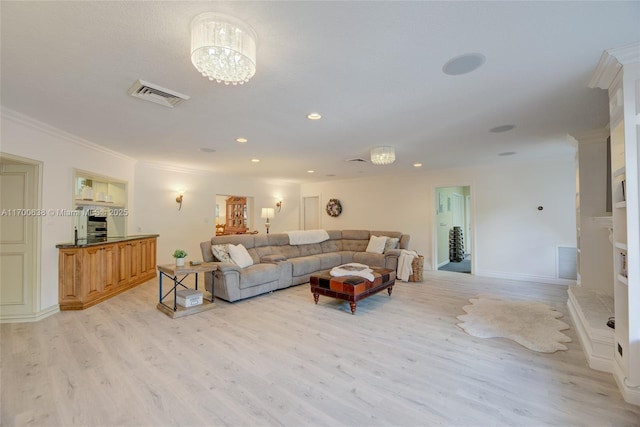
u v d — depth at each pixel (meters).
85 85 2.32
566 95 2.50
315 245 6.39
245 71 1.68
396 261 5.68
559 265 5.14
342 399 1.95
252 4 1.43
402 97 2.54
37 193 3.37
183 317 3.49
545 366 2.37
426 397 1.97
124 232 5.14
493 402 1.92
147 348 2.68
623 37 1.70
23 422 1.73
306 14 1.49
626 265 2.06
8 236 3.31
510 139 3.89
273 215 7.73
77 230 3.99
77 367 2.34
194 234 6.52
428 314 3.61
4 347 2.67
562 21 1.56
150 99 2.57
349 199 8.03
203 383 2.13
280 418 1.77
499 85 2.33
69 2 1.41
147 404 1.89
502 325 3.21
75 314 3.55
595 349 2.35
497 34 1.67
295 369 2.33
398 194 7.12
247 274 4.22
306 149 4.47
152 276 5.44
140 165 5.60
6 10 1.46
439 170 6.41
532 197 5.39
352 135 3.71
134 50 1.84
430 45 1.78
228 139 3.91
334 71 2.09
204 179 6.73
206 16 1.50
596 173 3.45
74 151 3.92
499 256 5.71
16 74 2.15
